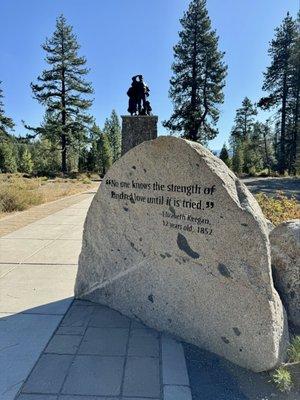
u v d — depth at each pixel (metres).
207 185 3.31
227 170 3.39
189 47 40.91
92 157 60.88
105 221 4.28
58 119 47.09
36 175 42.00
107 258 4.29
